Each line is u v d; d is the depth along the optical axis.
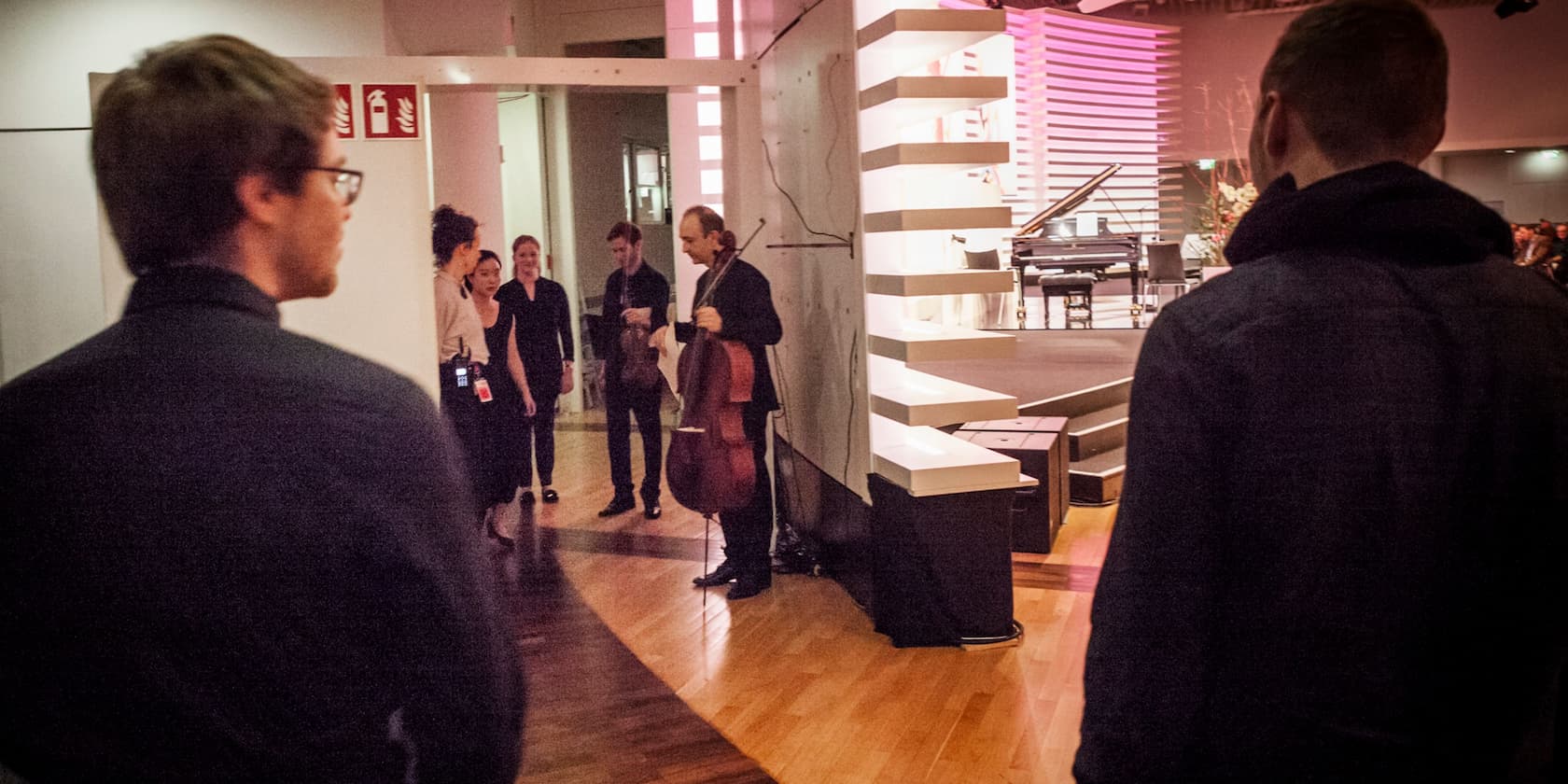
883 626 4.36
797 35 4.99
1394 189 1.05
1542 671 1.05
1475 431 1.00
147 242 0.94
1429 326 1.02
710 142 6.34
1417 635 1.00
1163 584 1.03
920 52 4.28
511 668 0.97
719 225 4.80
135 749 0.87
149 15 6.33
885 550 4.30
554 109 10.62
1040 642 4.25
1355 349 1.01
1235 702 1.04
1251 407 1.02
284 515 0.87
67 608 0.87
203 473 0.87
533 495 7.07
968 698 3.75
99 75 4.71
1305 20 1.14
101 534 0.86
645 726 3.61
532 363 6.97
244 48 0.97
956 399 4.00
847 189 4.42
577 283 10.93
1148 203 13.95
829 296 4.83
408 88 4.82
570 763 3.35
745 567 4.98
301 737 0.88
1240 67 15.41
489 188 8.16
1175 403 1.04
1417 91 1.08
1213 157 15.59
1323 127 1.10
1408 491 1.00
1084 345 7.65
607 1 10.30
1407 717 1.00
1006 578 4.23
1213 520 1.04
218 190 0.93
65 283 6.46
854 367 4.51
